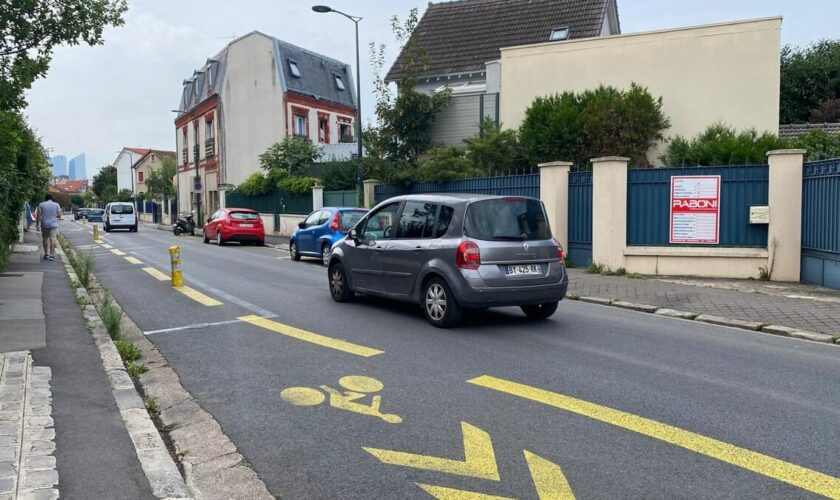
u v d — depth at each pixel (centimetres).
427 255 880
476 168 1945
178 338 820
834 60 3297
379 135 2395
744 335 829
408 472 423
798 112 3312
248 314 975
